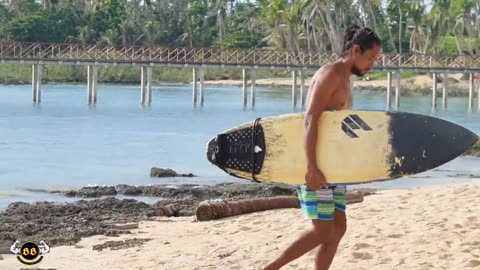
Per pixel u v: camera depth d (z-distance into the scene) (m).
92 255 9.99
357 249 8.97
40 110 49.91
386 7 90.62
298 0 77.12
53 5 95.94
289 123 6.33
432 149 6.23
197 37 98.38
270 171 6.33
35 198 17.61
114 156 27.33
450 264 8.12
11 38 89.25
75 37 92.06
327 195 6.19
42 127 38.72
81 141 32.41
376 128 6.21
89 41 92.00
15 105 53.50
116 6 96.75
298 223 11.23
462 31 80.56
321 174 6.12
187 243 10.51
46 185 19.92
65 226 12.95
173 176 22.14
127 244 10.68
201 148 30.70
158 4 108.88
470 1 77.94
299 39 83.12
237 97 70.75
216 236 10.89
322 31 81.88
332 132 6.19
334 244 6.32
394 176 6.22
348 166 6.17
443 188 13.91
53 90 74.44
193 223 12.62
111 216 14.17
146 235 11.59
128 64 54.78
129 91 76.12
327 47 82.62
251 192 17.95
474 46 79.19
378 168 6.20
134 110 52.03
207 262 9.08
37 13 92.19
